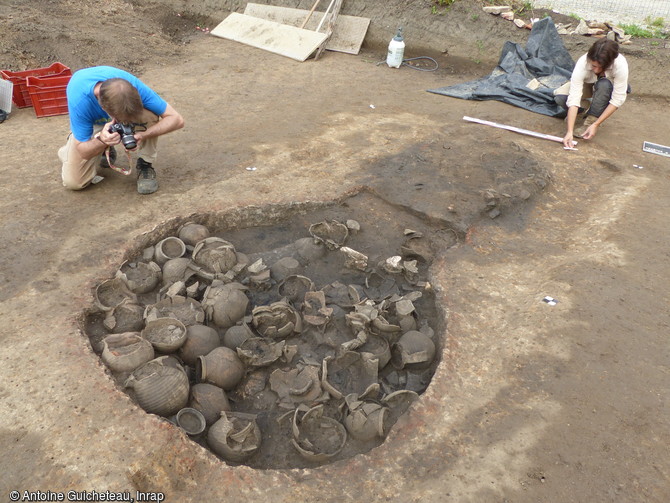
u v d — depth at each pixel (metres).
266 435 2.43
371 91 6.41
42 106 5.16
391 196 4.04
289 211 3.88
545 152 4.91
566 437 2.31
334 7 8.06
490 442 2.28
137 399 2.36
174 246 3.38
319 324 2.90
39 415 2.23
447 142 4.92
